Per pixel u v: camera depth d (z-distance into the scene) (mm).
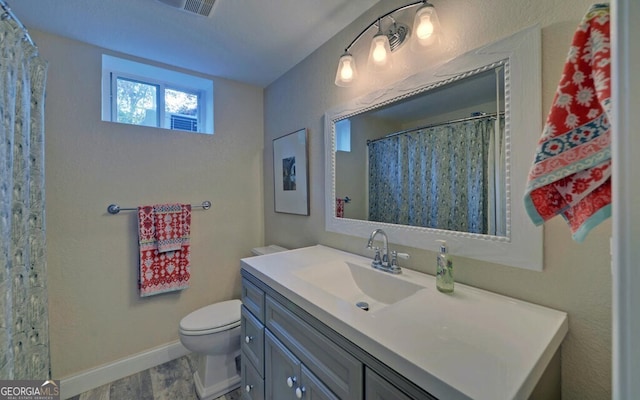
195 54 1775
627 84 291
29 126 1210
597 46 520
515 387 490
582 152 551
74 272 1618
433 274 1109
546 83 799
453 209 1041
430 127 1111
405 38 1188
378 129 1332
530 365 551
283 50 1730
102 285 1707
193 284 2043
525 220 844
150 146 1866
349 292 1245
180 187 1988
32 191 1258
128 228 1793
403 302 856
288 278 1106
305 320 906
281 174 2105
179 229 1900
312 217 1812
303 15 1394
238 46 1686
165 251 1844
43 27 1472
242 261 1373
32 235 1252
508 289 892
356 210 1470
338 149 1574
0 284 937
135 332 1814
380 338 649
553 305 798
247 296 1327
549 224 802
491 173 928
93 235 1676
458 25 1006
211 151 2115
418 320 740
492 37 913
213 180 2129
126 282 1786
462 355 583
